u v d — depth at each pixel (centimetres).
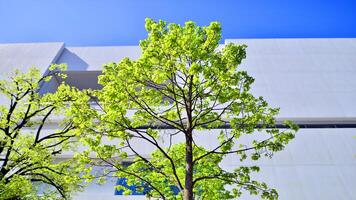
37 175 1384
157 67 927
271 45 3066
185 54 895
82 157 953
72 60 3066
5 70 2819
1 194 1166
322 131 2308
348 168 2041
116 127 934
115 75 915
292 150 2144
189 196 883
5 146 1271
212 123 1056
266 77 2719
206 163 1089
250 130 972
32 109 1460
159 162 1126
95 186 1920
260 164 2036
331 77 2722
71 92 1403
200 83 952
